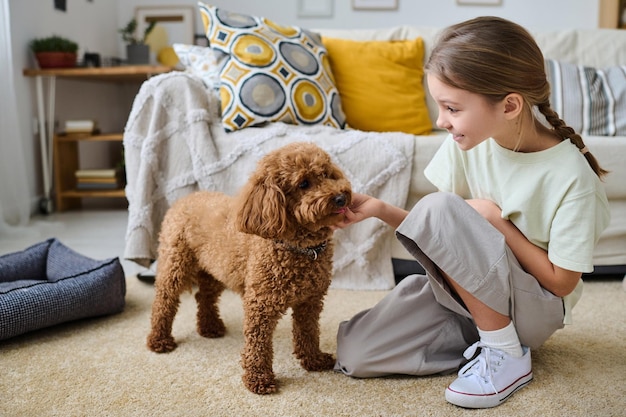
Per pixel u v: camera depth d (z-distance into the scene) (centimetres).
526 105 111
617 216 187
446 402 113
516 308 116
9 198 275
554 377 122
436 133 252
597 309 164
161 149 185
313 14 395
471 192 134
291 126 191
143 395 116
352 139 183
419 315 123
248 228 111
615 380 120
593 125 231
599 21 371
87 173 340
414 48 256
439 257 111
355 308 166
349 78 244
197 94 188
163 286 137
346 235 183
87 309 153
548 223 114
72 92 361
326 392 117
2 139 271
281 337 147
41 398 115
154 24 372
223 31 210
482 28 106
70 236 268
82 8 370
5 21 269
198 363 131
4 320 138
